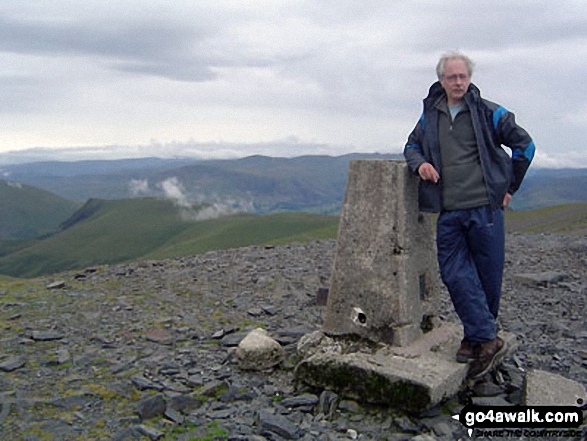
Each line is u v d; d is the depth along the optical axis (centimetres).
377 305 371
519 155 327
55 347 461
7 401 347
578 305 630
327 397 349
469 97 333
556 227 4097
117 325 525
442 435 315
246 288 686
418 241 383
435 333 391
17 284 714
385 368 340
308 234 5969
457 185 335
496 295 356
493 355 352
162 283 717
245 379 389
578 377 405
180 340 484
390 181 367
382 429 322
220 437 311
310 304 609
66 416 335
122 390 372
